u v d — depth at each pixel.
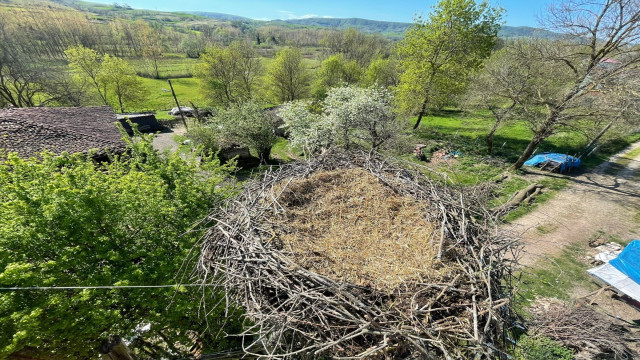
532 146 15.09
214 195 7.21
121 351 4.23
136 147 7.50
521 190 13.62
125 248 5.56
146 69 49.53
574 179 15.16
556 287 8.42
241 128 17.31
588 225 11.34
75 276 4.98
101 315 4.66
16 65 21.59
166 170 7.15
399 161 5.89
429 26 19.56
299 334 3.10
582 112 13.52
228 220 4.15
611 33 12.12
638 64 12.12
